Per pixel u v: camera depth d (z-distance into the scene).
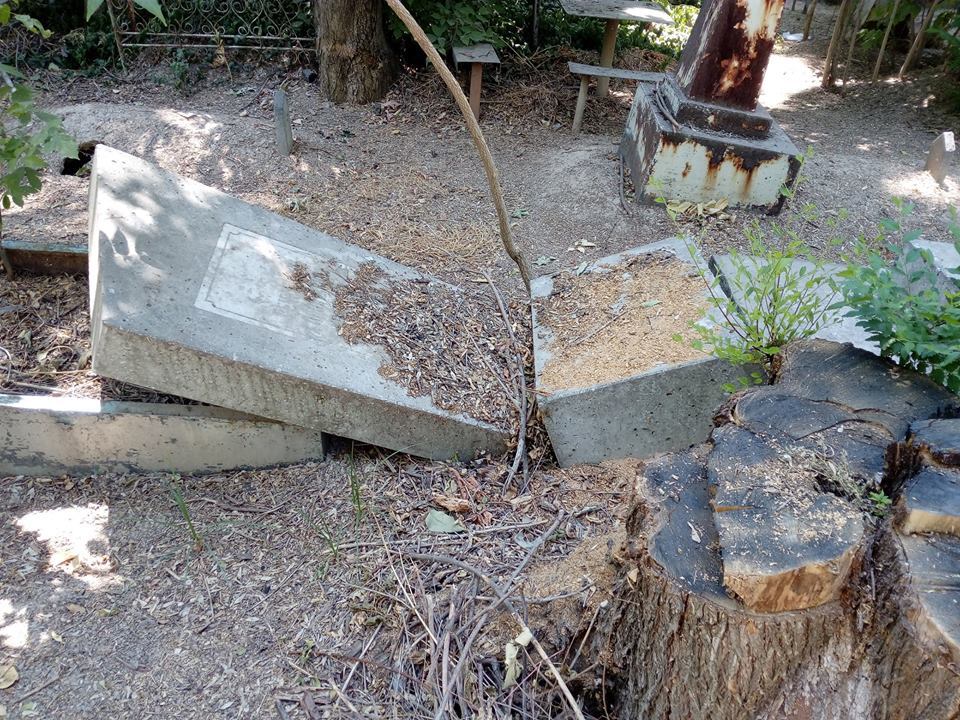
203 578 2.96
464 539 3.06
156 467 3.45
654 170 5.40
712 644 1.97
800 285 3.92
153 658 2.66
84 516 3.25
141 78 7.46
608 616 2.40
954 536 1.91
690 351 3.39
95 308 3.20
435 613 2.69
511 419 3.67
